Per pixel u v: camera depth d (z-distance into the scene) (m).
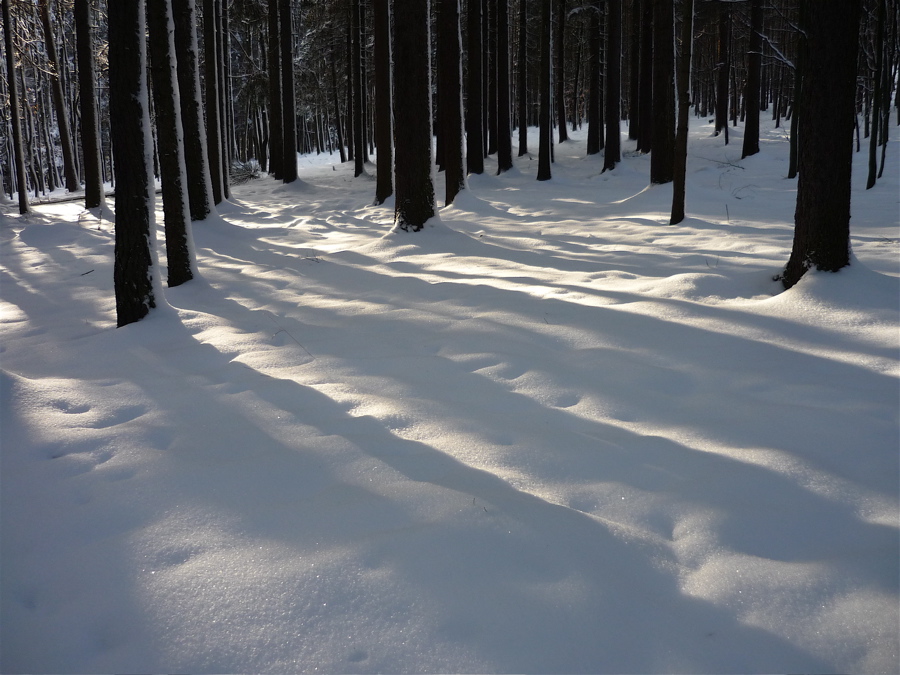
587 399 4.19
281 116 28.94
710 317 5.55
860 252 7.83
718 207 13.13
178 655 2.12
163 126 7.96
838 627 2.18
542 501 2.92
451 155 15.95
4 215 17.83
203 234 13.43
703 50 40.38
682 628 2.19
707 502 2.94
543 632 2.15
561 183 20.42
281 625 2.21
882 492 2.98
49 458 3.74
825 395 4.01
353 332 6.03
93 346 6.03
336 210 18.42
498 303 6.50
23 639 2.28
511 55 39.56
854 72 5.58
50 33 26.45
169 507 3.04
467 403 4.21
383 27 16.22
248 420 4.07
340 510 2.91
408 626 2.18
